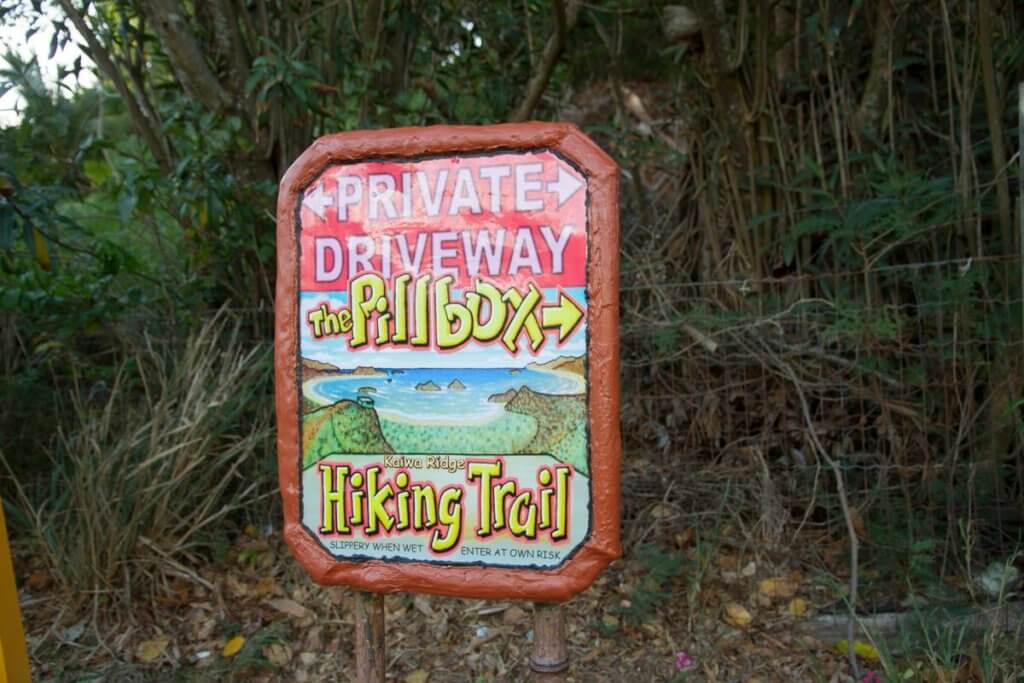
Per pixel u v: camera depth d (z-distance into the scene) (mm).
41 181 3953
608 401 1957
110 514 3412
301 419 2121
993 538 3432
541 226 1989
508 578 2012
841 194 3979
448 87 4527
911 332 3713
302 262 2117
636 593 3400
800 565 3627
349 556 2100
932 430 3551
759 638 3240
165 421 3693
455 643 3246
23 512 3625
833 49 4051
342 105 4359
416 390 2059
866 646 3068
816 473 3535
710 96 4289
